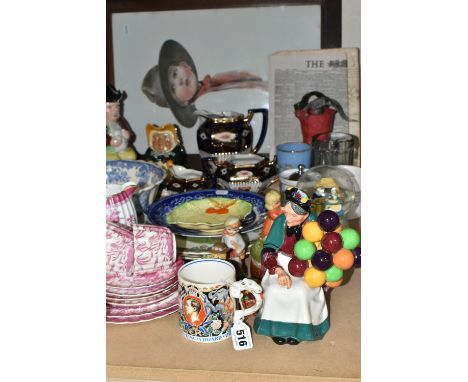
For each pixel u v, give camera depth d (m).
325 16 1.30
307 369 0.64
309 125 1.24
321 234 0.68
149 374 0.65
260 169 1.10
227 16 1.33
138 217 1.00
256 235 0.93
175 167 1.17
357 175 1.02
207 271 0.74
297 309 0.68
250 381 0.63
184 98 1.37
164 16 1.34
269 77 1.31
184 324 0.70
